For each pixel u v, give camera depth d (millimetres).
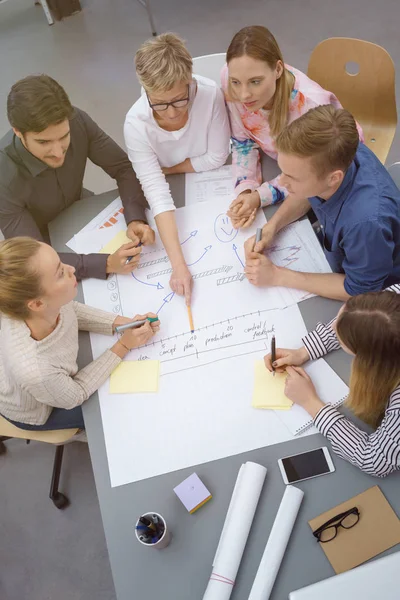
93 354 1317
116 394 1222
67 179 1669
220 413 1150
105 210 1609
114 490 1098
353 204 1203
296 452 1079
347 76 1756
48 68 3258
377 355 956
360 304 991
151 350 1271
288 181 1195
